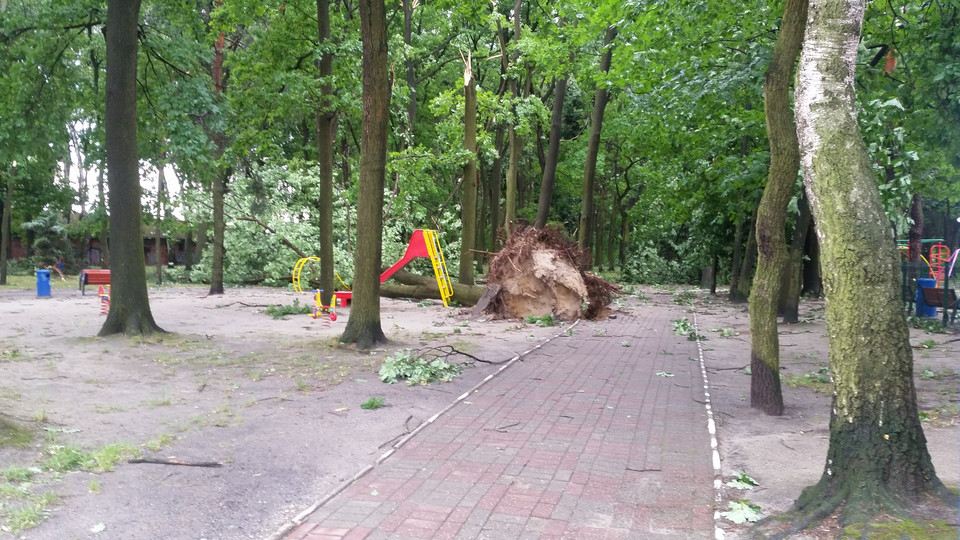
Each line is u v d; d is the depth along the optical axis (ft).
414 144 81.56
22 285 87.92
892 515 11.32
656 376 28.86
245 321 47.75
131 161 36.86
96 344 34.30
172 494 14.30
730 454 17.66
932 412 21.59
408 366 27.94
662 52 39.42
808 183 13.35
